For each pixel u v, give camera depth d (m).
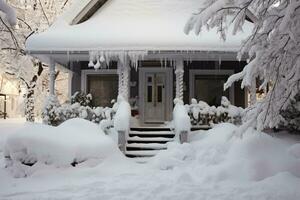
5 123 27.19
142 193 7.74
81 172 10.05
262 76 7.98
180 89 14.84
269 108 7.75
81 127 11.94
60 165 10.23
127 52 13.94
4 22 9.27
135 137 13.97
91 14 16.89
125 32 14.61
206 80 17.14
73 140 10.84
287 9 6.35
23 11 25.23
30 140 10.30
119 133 12.80
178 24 15.59
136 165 11.42
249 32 14.59
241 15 7.18
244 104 16.88
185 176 9.19
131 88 17.09
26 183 9.04
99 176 9.96
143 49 13.87
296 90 7.53
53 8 26.27
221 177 9.26
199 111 14.45
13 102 41.72
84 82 17.22
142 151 13.01
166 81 17.05
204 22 7.11
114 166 10.88
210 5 7.08
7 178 9.63
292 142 11.49
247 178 9.19
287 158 9.86
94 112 14.44
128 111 13.40
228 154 10.70
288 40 6.98
